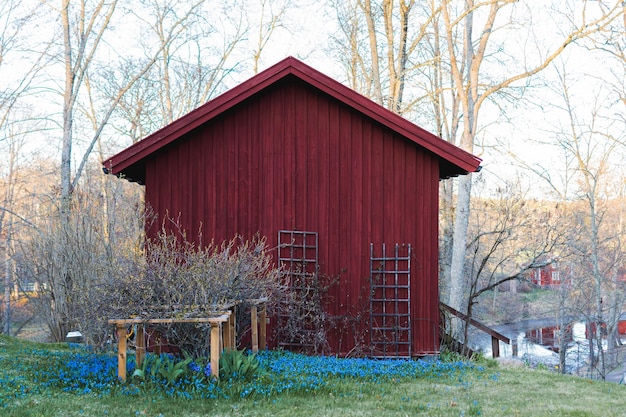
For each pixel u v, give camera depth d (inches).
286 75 520.4
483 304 1612.9
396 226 533.3
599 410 349.4
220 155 528.1
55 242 644.7
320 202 529.0
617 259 1213.1
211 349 364.5
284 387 366.3
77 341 645.3
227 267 410.3
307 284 523.2
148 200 525.3
